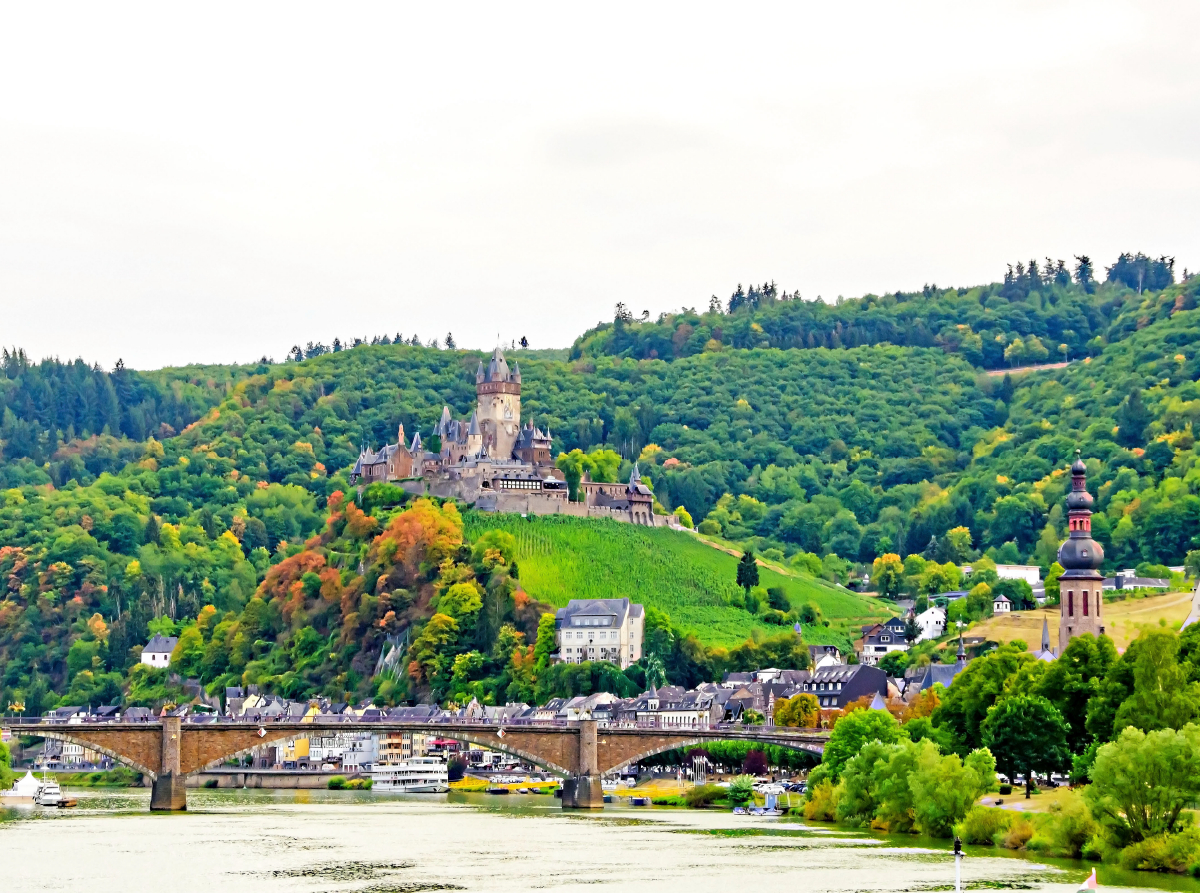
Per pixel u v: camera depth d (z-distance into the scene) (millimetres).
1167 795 198750
